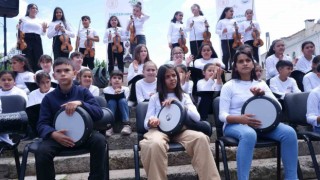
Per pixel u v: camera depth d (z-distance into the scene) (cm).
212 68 405
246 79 299
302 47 495
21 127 205
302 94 317
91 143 256
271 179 319
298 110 313
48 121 266
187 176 310
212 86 393
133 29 647
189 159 342
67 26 616
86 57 631
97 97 319
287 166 269
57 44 603
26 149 255
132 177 304
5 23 536
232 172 316
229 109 295
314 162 280
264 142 272
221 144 267
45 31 593
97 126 278
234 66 300
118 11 777
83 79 399
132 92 421
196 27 626
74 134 250
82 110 252
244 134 261
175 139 275
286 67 411
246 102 279
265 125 271
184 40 626
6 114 203
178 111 271
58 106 270
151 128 286
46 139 255
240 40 620
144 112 299
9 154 356
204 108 392
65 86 271
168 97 296
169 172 312
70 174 326
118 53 641
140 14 653
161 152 252
